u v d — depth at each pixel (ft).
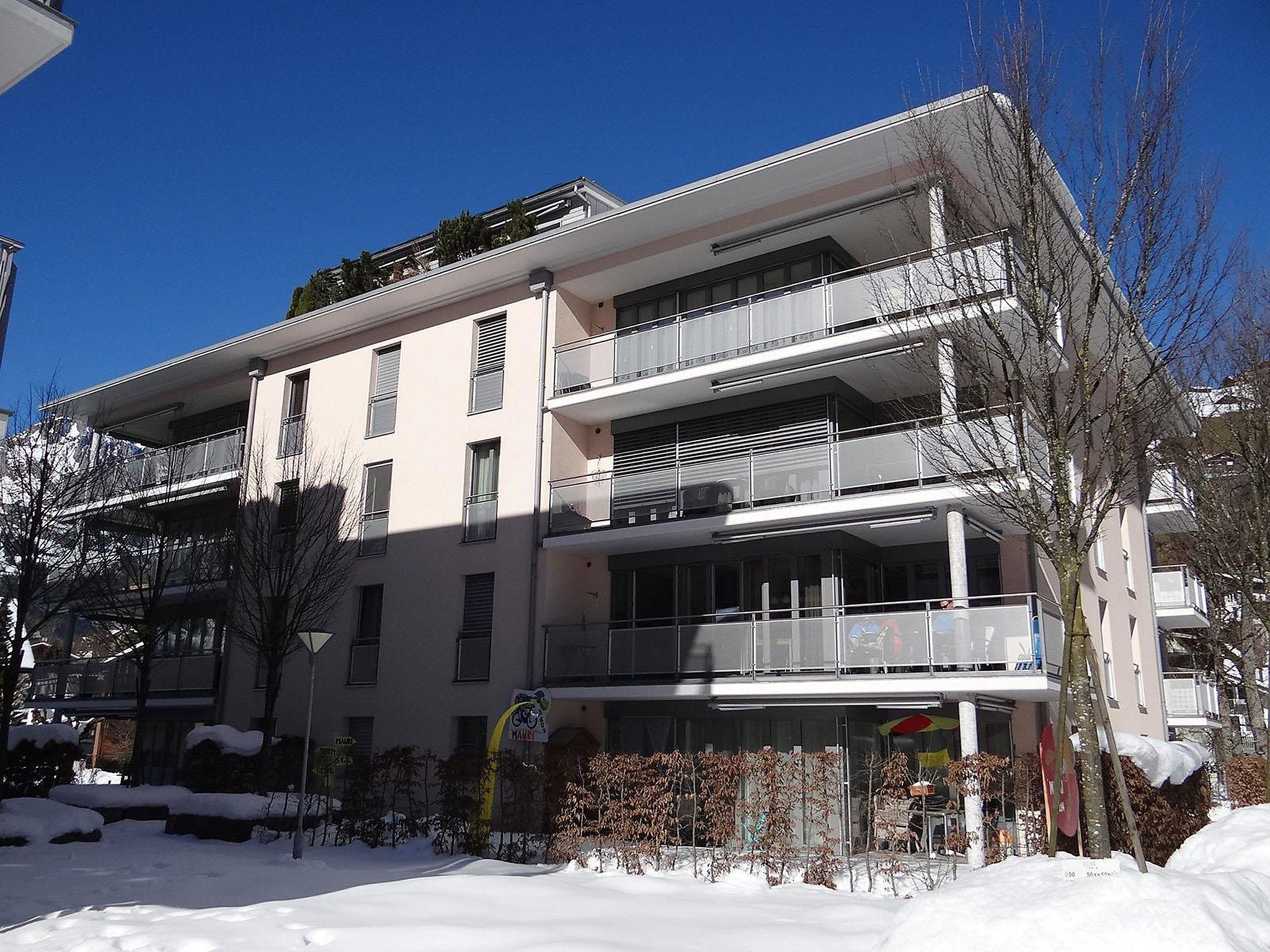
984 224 39.52
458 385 75.46
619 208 64.64
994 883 28.12
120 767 109.40
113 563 79.25
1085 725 31.86
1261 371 55.72
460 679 69.62
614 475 66.69
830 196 60.18
